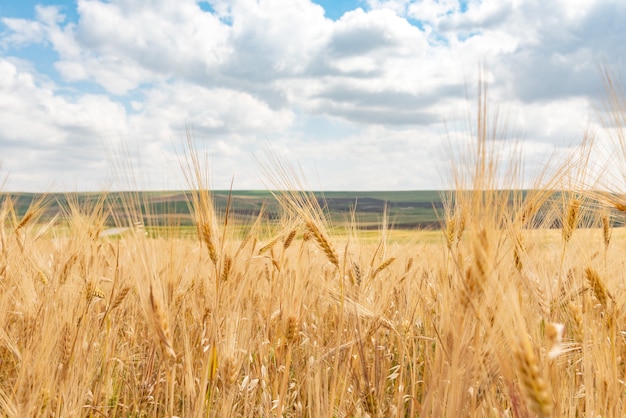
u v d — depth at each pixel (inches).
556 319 127.5
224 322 143.6
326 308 200.1
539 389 69.8
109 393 168.7
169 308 136.6
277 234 183.0
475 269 84.0
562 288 135.6
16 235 201.5
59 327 137.0
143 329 199.0
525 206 120.3
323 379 156.2
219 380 156.6
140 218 123.5
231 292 155.3
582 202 141.6
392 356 180.9
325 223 142.9
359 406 144.5
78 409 137.6
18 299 171.6
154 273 118.1
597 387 118.6
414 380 146.3
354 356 155.3
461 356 90.1
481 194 85.9
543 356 103.5
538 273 121.9
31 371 121.4
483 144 86.0
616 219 143.3
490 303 88.4
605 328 128.1
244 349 156.3
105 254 216.2
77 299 153.3
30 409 116.2
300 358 196.2
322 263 215.2
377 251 176.6
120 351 192.9
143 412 169.5
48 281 171.3
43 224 214.1
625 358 142.6
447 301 104.3
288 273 186.9
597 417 110.3
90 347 151.7
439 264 157.6
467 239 91.0
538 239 128.0
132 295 199.3
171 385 122.9
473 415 88.9
